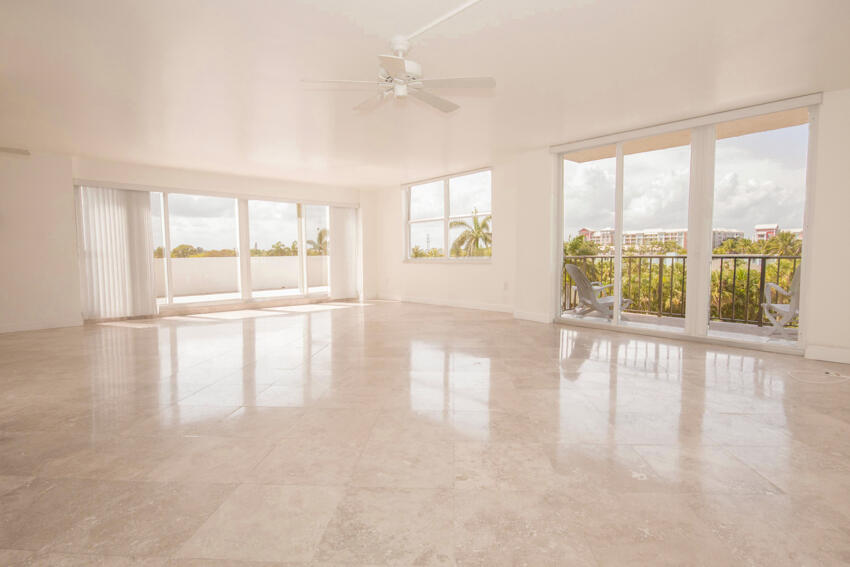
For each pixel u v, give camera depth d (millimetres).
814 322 3777
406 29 2629
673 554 1380
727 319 5348
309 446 2184
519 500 1689
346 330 5484
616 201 5059
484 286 7211
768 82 3438
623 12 2428
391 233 9094
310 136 5035
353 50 2900
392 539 1460
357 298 9359
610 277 6227
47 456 2094
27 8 2336
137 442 2244
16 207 5543
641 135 4730
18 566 1345
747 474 1882
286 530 1515
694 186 4422
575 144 5320
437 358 3984
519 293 6234
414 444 2197
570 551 1396
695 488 1771
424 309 7465
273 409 2711
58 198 5840
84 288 6211
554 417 2541
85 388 3164
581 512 1610
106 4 2307
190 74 3264
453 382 3236
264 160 6332
